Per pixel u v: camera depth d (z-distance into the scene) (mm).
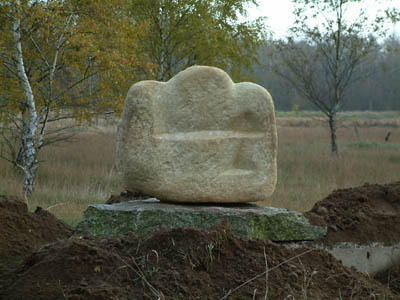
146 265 4238
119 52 11805
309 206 10039
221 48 16094
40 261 4281
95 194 11047
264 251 4582
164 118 6008
